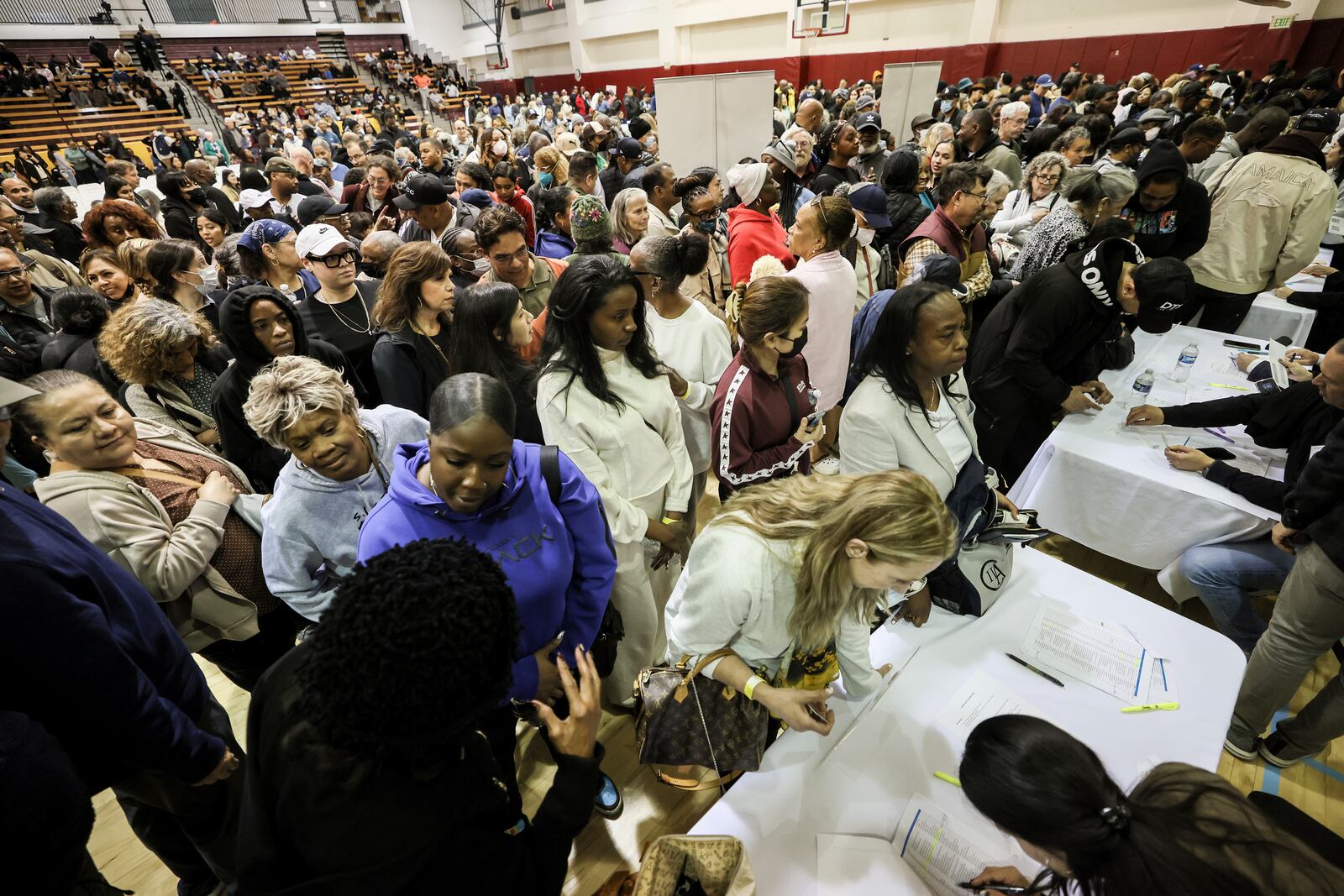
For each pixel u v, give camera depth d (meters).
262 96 17.36
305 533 1.32
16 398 0.90
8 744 0.78
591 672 0.88
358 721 0.59
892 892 0.97
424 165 5.34
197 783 1.12
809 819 1.08
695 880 0.98
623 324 1.54
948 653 1.36
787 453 1.79
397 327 1.96
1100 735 1.19
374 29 23.41
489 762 0.78
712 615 1.07
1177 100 6.32
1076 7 10.56
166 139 11.03
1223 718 1.21
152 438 1.53
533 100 17.20
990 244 3.68
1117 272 1.97
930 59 12.20
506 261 2.28
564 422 1.58
